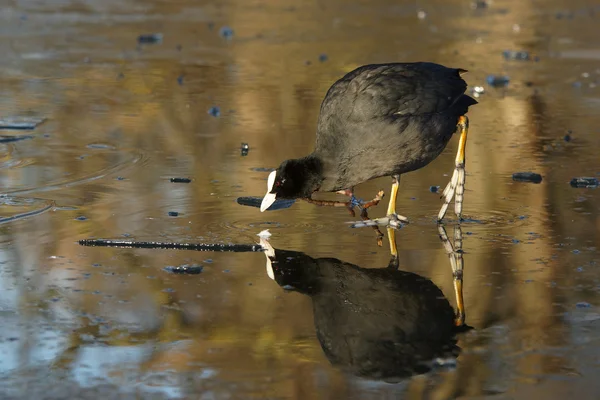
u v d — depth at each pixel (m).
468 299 8.61
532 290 8.81
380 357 7.40
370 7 31.27
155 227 10.73
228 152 14.47
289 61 22.33
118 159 13.98
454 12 30.31
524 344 7.61
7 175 12.97
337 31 26.66
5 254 9.77
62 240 10.26
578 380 6.95
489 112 17.42
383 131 10.05
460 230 10.75
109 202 11.77
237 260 9.71
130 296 8.66
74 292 8.75
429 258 9.76
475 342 7.68
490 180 12.94
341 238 10.48
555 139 15.33
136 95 18.70
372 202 11.47
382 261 9.68
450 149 14.77
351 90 10.39
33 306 8.41
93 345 7.62
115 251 9.96
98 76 20.52
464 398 6.70
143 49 23.86
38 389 6.84
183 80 20.22
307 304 8.52
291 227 10.87
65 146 14.70
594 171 13.34
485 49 23.89
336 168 10.46
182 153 14.40
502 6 31.61
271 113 17.17
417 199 12.06
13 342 7.66
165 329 7.94
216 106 17.72
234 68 21.55
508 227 10.83
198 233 10.52
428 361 7.32
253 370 7.15
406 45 24.31
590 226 10.80
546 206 11.66
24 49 23.48
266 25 27.72
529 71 21.27
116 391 6.81
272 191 10.69
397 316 8.22
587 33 26.30
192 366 7.23
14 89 19.00
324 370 7.16
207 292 8.79
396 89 10.20
